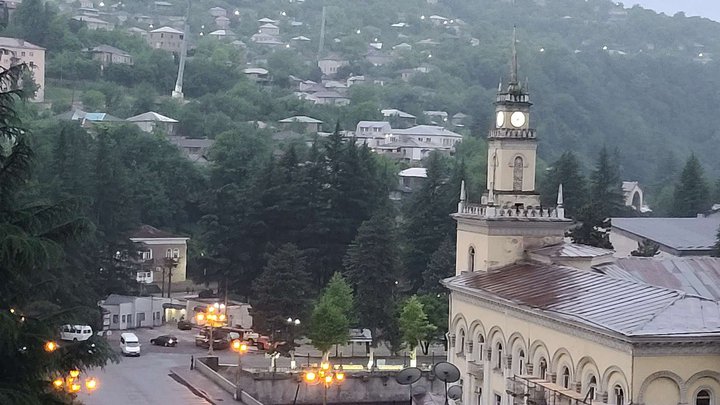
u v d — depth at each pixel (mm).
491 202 105375
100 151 172250
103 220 163625
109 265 162250
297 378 124688
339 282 141000
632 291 81750
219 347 145875
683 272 109375
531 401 81938
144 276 184125
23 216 45875
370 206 175125
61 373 48500
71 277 130250
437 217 170000
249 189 174500
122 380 120938
